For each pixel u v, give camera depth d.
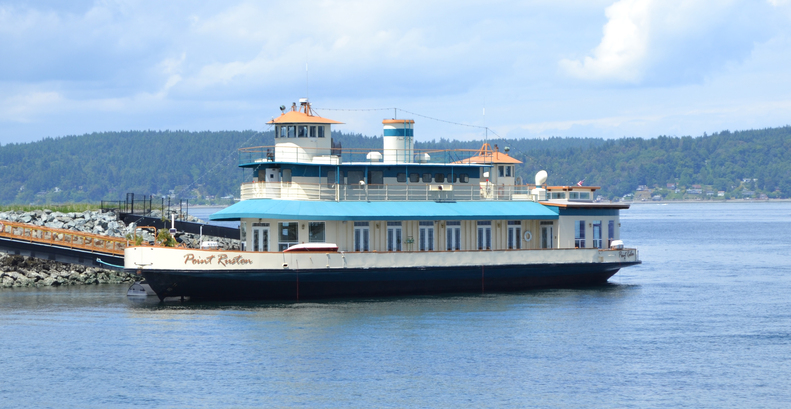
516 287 109.44
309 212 97.31
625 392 64.00
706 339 80.94
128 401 61.78
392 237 103.19
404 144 110.25
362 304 96.38
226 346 76.06
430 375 67.69
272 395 62.84
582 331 83.69
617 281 126.69
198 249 93.38
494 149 119.50
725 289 116.94
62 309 94.69
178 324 84.94
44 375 67.81
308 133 104.50
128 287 116.25
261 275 94.56
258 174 105.81
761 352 76.00
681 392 64.06
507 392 63.78
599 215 113.56
